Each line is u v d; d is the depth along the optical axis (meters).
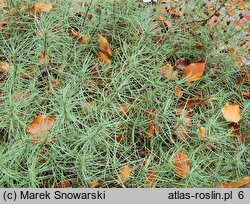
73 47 1.02
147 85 0.96
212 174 0.86
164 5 1.19
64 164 0.84
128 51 1.03
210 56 1.06
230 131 0.92
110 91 0.95
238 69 1.04
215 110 0.97
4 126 0.86
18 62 0.98
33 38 1.00
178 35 1.08
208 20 1.12
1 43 1.04
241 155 0.90
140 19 1.07
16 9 1.04
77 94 0.91
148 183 0.82
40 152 0.83
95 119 0.91
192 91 1.00
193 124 0.93
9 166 0.80
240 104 1.00
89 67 1.01
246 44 1.12
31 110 0.90
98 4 1.11
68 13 1.08
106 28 1.09
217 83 1.03
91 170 0.83
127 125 0.90
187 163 0.85
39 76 0.97
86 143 0.83
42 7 1.03
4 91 0.93
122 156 0.88
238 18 1.19
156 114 0.91
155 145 0.90
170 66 0.97
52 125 0.86
